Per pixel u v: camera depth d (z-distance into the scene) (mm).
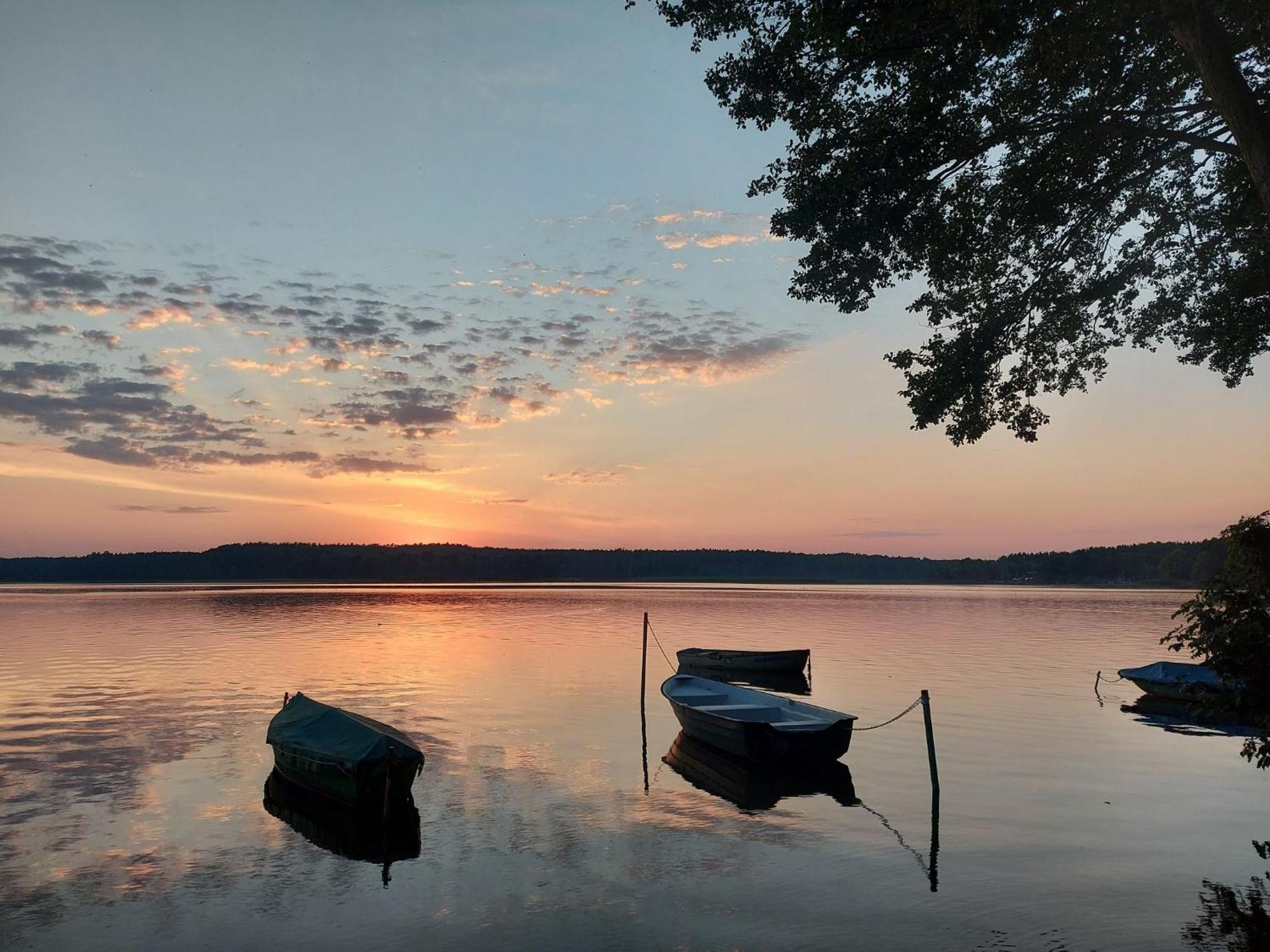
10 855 15320
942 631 71688
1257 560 13008
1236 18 13125
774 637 65812
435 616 90875
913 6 13133
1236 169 16266
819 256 17906
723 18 16250
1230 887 13797
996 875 14375
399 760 18234
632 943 11719
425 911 12891
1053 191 16328
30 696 32906
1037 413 19219
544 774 21438
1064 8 12984
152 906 13086
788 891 13656
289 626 72875
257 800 18859
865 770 22062
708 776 21359
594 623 80438
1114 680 38938
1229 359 18344
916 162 16031
